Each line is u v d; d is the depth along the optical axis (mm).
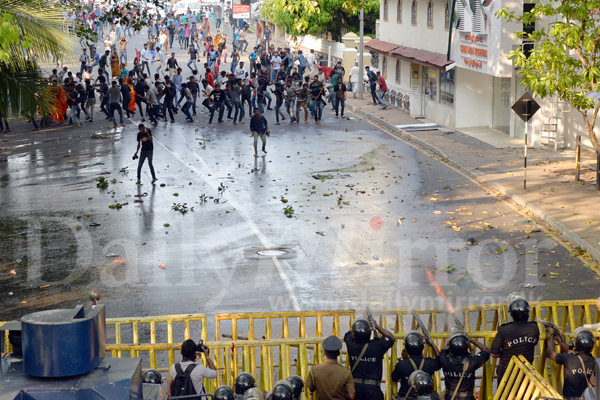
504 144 25188
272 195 19000
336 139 27562
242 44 61625
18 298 11984
